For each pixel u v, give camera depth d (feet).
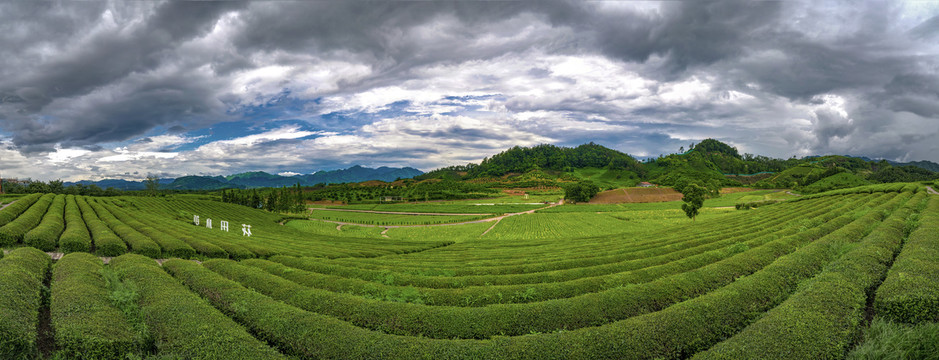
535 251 177.99
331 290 91.86
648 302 76.02
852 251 96.12
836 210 200.54
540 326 66.74
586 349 55.16
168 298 73.46
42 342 61.82
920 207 187.32
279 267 110.22
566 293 84.79
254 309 70.33
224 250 143.23
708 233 192.54
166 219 247.91
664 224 377.09
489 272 115.14
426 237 336.90
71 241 125.39
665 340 59.16
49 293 79.15
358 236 341.82
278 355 54.54
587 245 192.54
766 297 75.61
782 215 239.30
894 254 101.24
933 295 61.26
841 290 69.10
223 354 54.29
